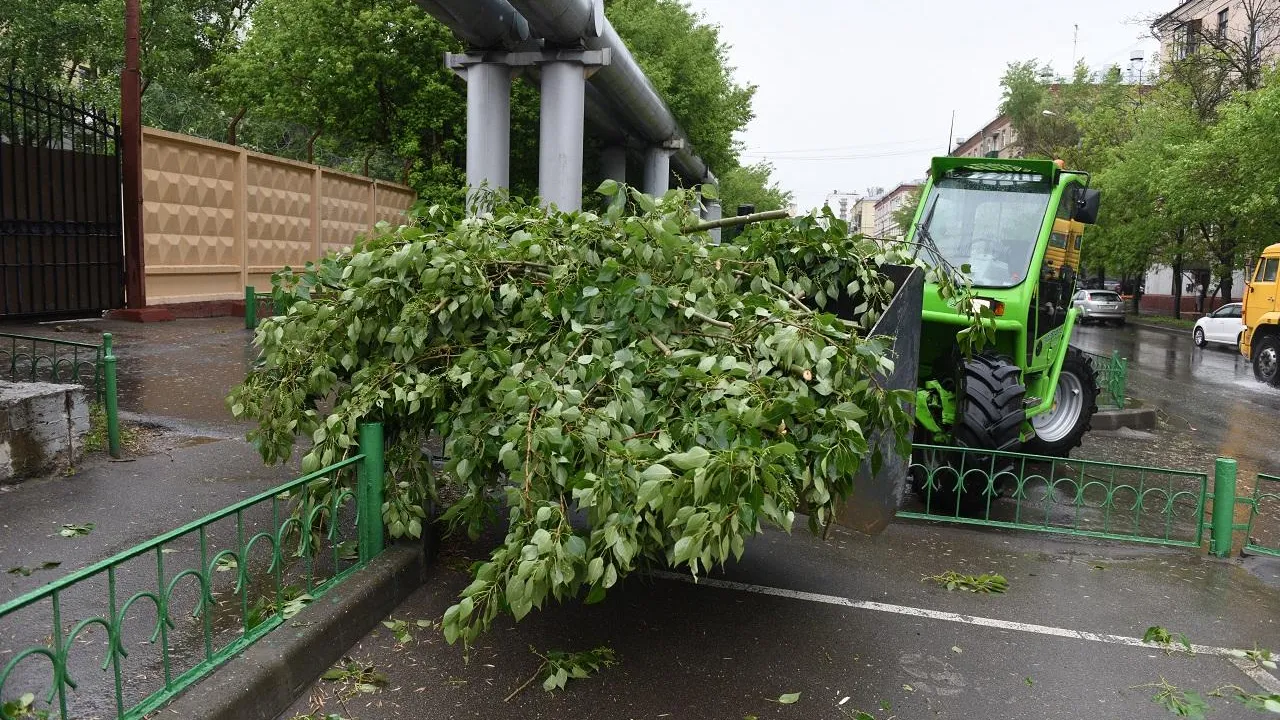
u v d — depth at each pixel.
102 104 22.44
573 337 3.87
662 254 3.97
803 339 3.57
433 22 17.80
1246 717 3.55
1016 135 41.72
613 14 21.03
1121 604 4.70
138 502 5.13
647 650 3.86
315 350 4.36
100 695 3.05
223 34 27.98
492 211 5.50
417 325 4.04
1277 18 26.98
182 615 3.72
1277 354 15.15
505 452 3.33
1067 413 8.01
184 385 8.45
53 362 6.97
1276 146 19.70
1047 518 5.79
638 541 3.24
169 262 12.98
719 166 25.95
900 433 3.77
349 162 29.58
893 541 5.60
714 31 24.22
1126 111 32.78
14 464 5.24
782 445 2.93
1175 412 11.97
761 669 3.74
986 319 5.32
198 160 13.44
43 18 23.25
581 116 10.35
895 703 3.52
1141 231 28.20
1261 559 5.52
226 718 2.89
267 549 4.54
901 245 5.29
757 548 5.30
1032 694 3.66
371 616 3.87
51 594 2.38
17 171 11.19
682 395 3.60
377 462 4.13
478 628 3.06
